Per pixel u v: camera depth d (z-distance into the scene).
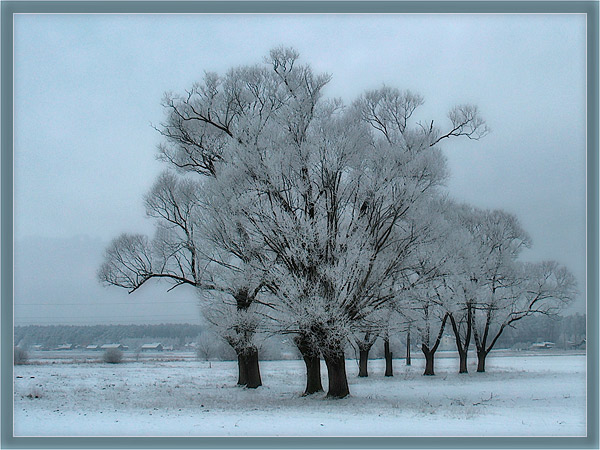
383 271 19.86
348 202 20.14
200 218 21.19
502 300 41.03
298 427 13.73
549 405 19.75
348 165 19.80
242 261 20.67
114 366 47.41
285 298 18.83
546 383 30.66
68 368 42.06
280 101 23.28
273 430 13.27
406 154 19.69
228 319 21.33
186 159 26.20
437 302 33.38
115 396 21.81
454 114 22.42
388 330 21.03
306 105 20.52
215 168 23.03
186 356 84.75
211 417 15.52
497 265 41.34
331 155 19.34
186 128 25.00
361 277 19.31
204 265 22.62
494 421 15.26
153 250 26.44
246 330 21.67
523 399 22.00
